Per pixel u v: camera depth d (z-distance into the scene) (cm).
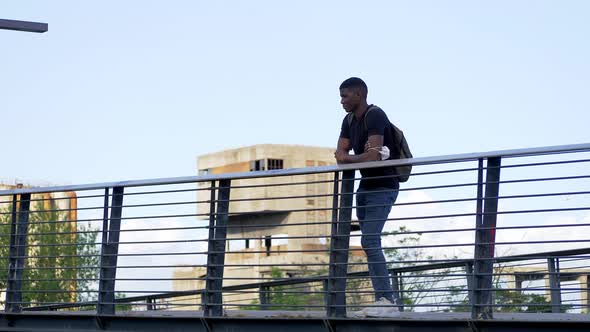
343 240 934
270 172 955
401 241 3391
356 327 893
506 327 798
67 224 3762
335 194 925
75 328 1124
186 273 6625
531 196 800
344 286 930
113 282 1096
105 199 1125
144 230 1070
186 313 1107
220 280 1011
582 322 751
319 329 916
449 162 852
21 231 1217
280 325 941
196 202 1028
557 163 792
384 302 938
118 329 1077
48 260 3403
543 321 770
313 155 8150
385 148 954
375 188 962
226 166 8300
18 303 1195
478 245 829
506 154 812
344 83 977
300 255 7250
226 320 980
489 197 822
